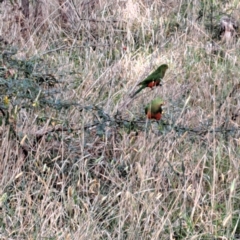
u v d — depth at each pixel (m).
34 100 6.95
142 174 6.12
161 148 6.86
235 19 11.10
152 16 11.23
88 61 9.41
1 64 7.56
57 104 7.03
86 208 6.03
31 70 7.67
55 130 6.91
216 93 8.70
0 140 6.77
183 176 6.43
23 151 6.70
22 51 9.02
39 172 6.54
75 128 7.09
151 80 6.93
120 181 6.57
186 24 10.84
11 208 6.13
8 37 9.68
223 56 10.08
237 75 9.23
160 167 6.53
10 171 6.52
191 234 5.90
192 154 6.92
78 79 8.57
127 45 10.36
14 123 6.76
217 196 6.43
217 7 11.46
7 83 6.92
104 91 8.50
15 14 10.12
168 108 7.74
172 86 8.61
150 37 10.62
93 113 7.06
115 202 6.38
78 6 10.89
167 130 6.86
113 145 6.99
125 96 8.15
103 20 10.67
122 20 10.86
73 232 5.84
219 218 6.12
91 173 6.73
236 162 6.81
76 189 6.47
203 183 6.68
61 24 10.68
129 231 5.79
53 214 5.87
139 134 6.99
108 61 9.49
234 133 7.34
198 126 7.42
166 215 6.13
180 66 9.53
